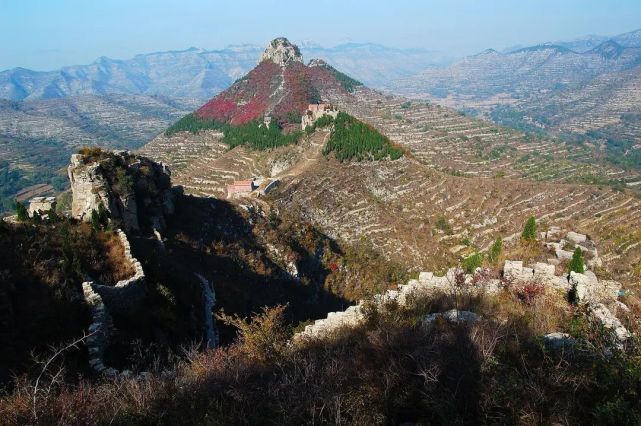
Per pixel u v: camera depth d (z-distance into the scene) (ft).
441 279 73.92
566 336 44.19
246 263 168.86
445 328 49.78
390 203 279.28
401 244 239.30
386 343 45.68
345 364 42.91
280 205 249.14
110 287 78.23
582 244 100.53
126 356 67.10
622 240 176.76
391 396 35.86
